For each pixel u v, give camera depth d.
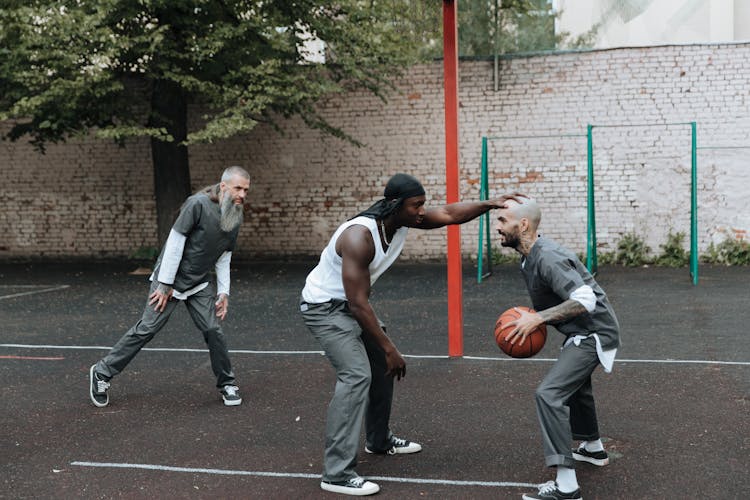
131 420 5.59
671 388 6.02
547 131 14.85
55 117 13.12
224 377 5.96
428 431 5.21
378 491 4.19
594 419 4.45
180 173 14.52
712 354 7.11
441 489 4.21
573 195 14.81
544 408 3.97
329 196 15.89
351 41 13.83
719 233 14.30
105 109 13.42
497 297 10.95
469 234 15.45
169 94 14.20
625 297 10.72
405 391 6.17
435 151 15.36
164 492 4.24
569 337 4.18
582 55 14.62
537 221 4.16
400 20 15.19
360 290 4.08
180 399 6.12
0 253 17.05
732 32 16.42
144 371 7.03
